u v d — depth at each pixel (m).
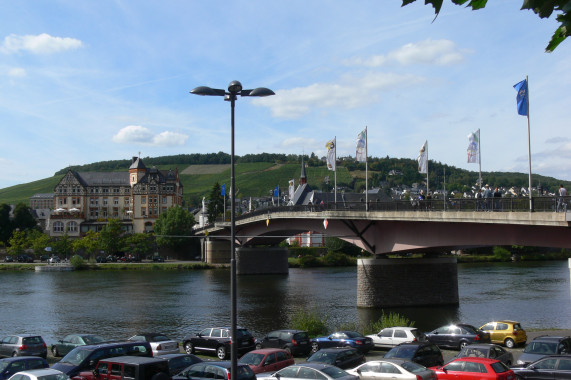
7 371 27.67
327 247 177.00
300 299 81.69
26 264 149.62
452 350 40.00
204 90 21.66
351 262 162.75
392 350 31.08
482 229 51.81
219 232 156.50
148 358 26.19
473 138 55.94
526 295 79.25
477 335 39.19
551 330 50.22
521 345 40.31
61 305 77.69
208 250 157.88
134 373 24.83
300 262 158.75
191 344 40.53
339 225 76.56
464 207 51.69
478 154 55.81
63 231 199.00
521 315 61.78
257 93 21.94
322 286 100.69
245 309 72.56
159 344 36.41
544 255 162.00
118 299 84.12
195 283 108.62
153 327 59.75
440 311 66.25
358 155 69.88
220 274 130.38
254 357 29.89
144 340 37.34
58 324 62.28
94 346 28.92
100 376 25.89
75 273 133.50
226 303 78.75
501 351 30.64
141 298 85.25
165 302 80.38
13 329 59.16
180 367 28.39
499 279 102.56
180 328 59.03
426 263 71.75
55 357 39.81
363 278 71.81
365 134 69.62
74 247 167.75
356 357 30.48
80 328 59.47
